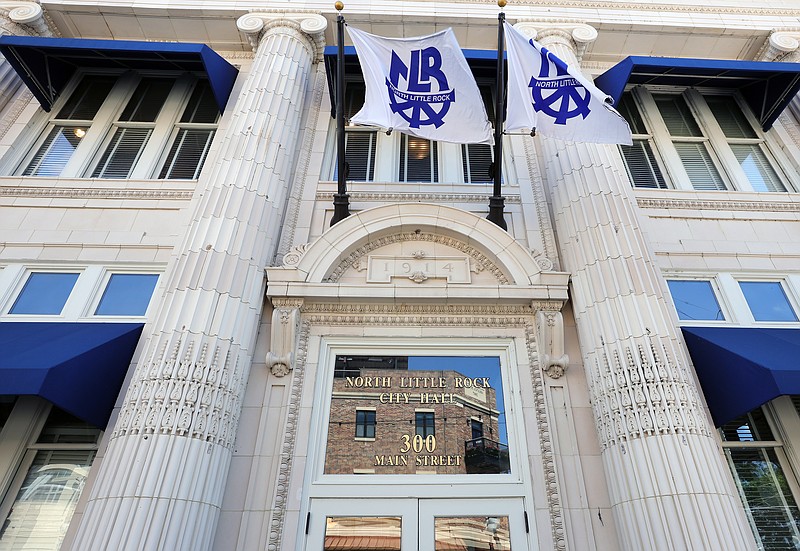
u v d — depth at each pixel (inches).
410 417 233.9
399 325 254.8
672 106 396.8
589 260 258.5
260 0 386.3
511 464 221.1
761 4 406.6
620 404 211.2
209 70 341.7
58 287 273.0
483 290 253.9
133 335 240.5
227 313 229.5
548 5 396.2
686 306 278.7
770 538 213.5
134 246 283.6
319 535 202.7
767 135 369.7
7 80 353.7
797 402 244.2
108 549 165.8
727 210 315.9
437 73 269.7
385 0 386.6
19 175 322.3
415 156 351.9
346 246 273.3
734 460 232.2
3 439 222.8
